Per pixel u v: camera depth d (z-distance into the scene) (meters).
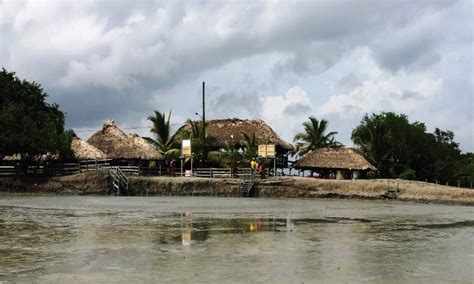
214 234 19.66
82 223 22.86
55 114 55.84
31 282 11.34
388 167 69.56
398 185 49.41
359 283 11.79
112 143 58.91
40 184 48.34
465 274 12.95
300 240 18.39
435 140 81.50
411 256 15.48
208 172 54.19
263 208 33.94
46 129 49.91
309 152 67.25
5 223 22.59
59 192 48.03
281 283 11.63
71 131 60.41
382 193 48.78
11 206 32.31
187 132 62.16
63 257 14.28
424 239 19.59
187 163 58.97
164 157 59.25
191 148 54.81
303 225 23.72
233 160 57.44
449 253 16.17
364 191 49.22
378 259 14.83
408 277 12.49
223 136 63.69
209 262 13.83
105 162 54.97
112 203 35.41
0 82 50.97
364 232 21.53
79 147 55.16
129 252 15.24
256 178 51.38
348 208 36.34
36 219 24.41
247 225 23.09
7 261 13.64
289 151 68.12
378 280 12.12
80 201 37.09
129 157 56.31
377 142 68.06
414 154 75.75
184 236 18.94
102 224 22.53
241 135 63.38
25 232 19.55
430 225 25.27
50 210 29.61
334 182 50.16
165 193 48.41
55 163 53.72
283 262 14.02
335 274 12.66
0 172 51.25
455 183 75.81
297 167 59.22
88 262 13.61
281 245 17.11
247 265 13.51
